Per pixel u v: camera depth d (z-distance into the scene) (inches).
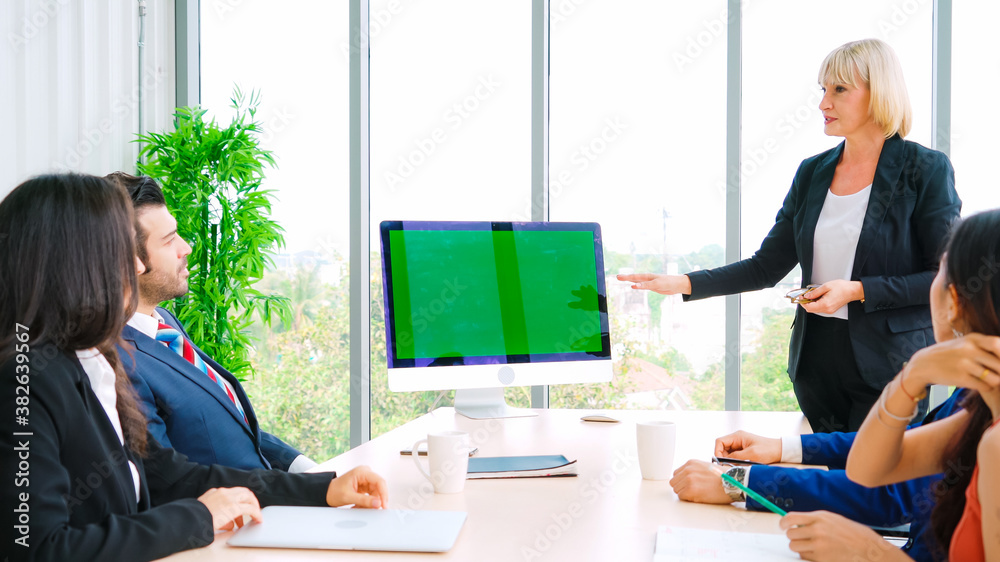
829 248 79.8
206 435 65.7
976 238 31.7
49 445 37.0
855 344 75.0
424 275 70.2
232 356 132.5
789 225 86.6
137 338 65.1
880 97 74.3
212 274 130.5
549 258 74.0
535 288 73.1
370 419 141.2
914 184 75.5
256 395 143.4
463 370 70.0
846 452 52.5
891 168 76.0
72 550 34.5
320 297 141.9
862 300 71.1
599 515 42.4
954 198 74.8
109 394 44.3
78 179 41.7
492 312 71.5
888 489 42.6
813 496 43.0
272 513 42.8
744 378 121.4
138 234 67.0
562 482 50.5
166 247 70.1
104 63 137.7
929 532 37.0
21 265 39.0
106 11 137.5
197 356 74.0
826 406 81.2
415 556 35.6
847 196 78.9
